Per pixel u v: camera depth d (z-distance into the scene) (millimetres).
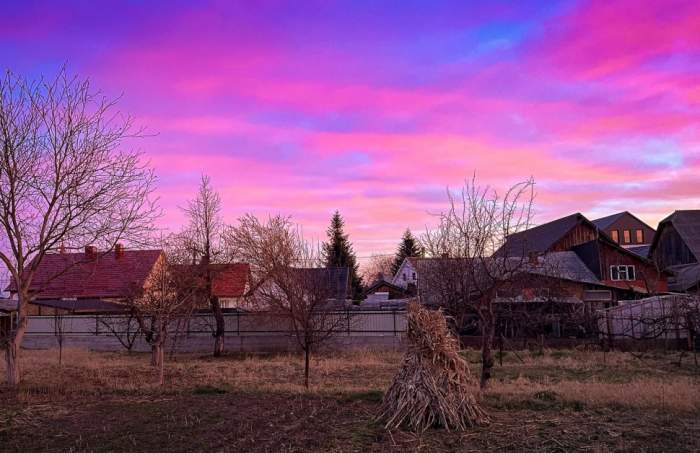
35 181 13570
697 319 24062
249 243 25812
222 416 9172
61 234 13773
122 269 35875
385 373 18609
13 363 13742
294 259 22094
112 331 28516
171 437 7910
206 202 41250
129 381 15891
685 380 15172
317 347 24891
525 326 26344
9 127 13195
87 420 9156
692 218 50344
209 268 25844
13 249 13875
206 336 30250
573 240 47594
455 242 13297
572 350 25328
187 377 17703
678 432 7484
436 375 8219
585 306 29031
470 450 6910
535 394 10398
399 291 55500
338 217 67500
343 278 40719
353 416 8836
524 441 7215
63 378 16297
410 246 75625
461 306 13008
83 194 13891
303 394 11070
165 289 17047
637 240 70875
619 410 8984
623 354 23594
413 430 7812
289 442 7438
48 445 7676
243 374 18656
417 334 8445
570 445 6996
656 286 39094
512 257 14352
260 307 26594
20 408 10227
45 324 32469
